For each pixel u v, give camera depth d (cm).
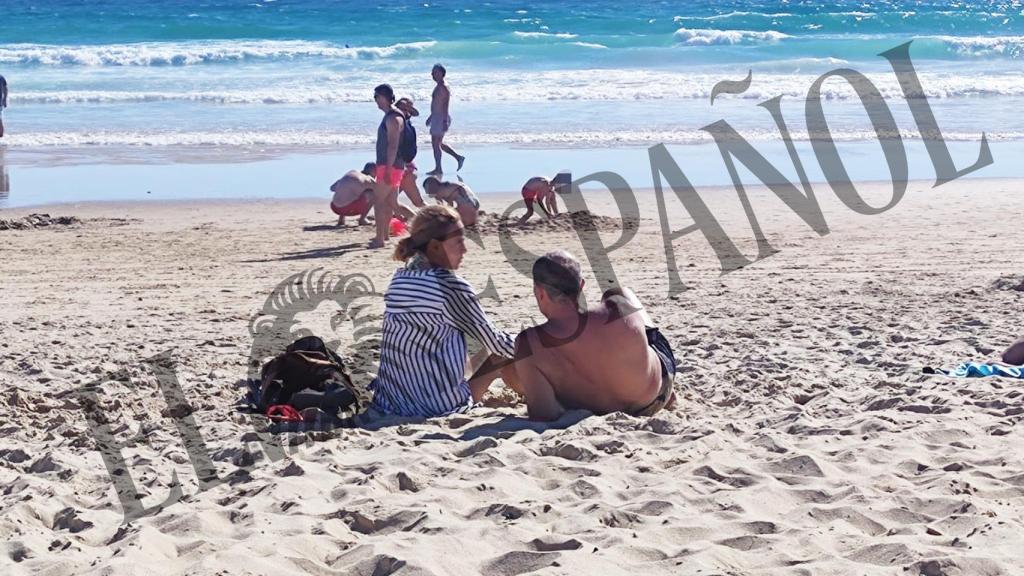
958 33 4444
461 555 373
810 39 4147
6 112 2608
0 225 1392
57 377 683
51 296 1001
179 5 5250
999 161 1944
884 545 375
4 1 5341
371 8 5109
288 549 375
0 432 559
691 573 353
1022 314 847
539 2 5547
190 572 351
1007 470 464
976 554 361
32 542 388
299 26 4581
